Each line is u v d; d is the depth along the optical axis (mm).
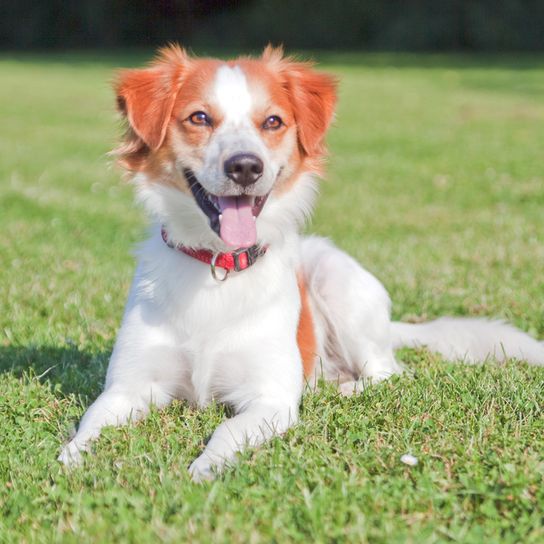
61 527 3881
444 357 6840
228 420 4895
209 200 5199
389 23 48938
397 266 9633
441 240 11266
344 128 23109
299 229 5898
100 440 4742
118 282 8719
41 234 11227
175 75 5383
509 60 42688
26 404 5449
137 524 3803
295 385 5402
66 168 16859
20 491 4250
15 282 8594
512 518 3945
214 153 5094
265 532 3789
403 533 3752
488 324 6953
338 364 6738
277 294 5438
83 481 4336
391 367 6562
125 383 5398
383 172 16812
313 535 3764
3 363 6438
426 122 24078
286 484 4180
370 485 4180
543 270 9383
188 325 5348
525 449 4637
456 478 4332
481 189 15102
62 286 8508
